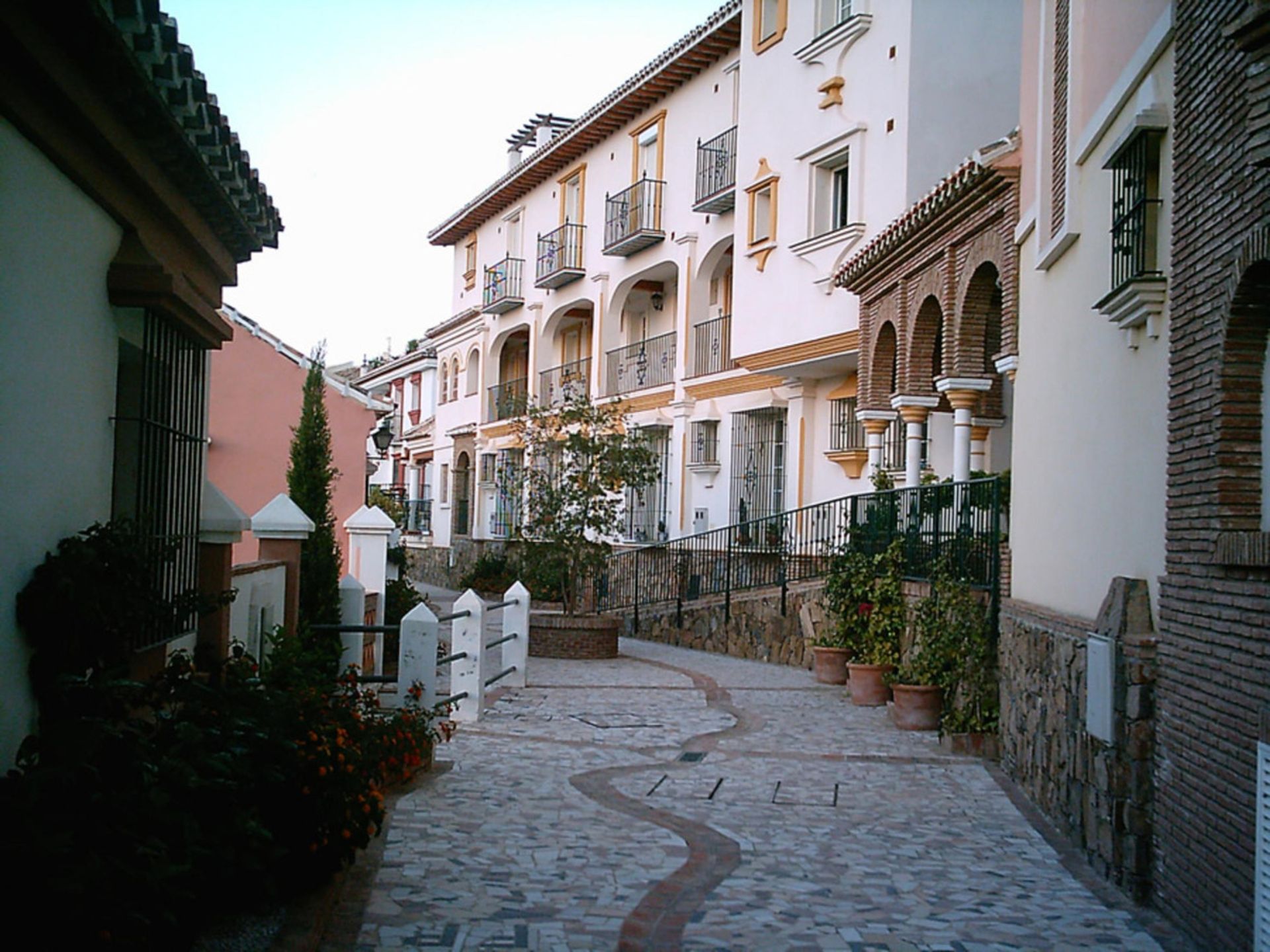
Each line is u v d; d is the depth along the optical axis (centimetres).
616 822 836
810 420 2144
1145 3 727
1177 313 645
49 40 486
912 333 1570
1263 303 562
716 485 2470
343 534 2184
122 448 671
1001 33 1794
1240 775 544
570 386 2814
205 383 789
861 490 2006
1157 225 696
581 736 1189
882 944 598
